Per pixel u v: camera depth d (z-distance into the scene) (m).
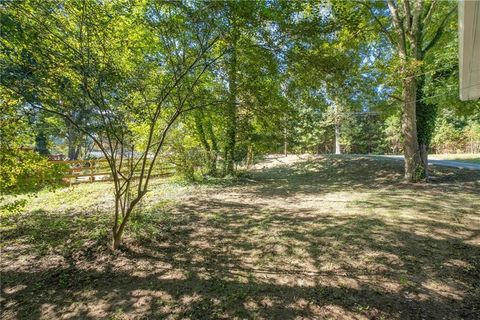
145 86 4.85
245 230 5.90
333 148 33.16
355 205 7.73
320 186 11.74
